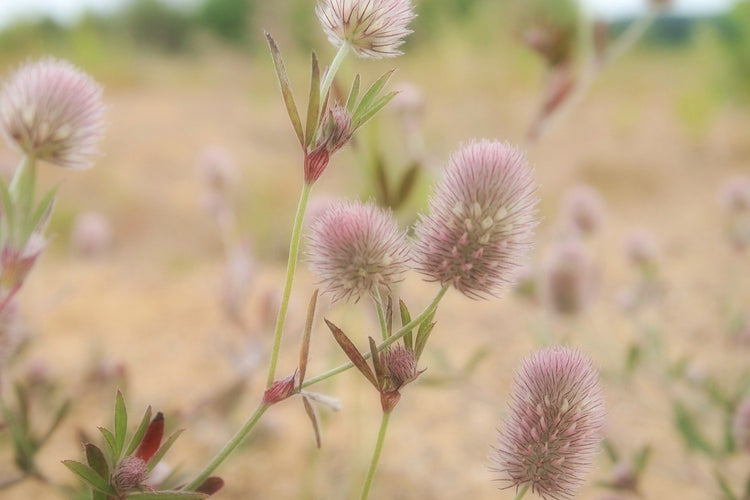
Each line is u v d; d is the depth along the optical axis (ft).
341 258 0.60
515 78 3.32
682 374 1.16
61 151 0.62
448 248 0.59
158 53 6.34
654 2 1.10
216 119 4.33
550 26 1.07
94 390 1.10
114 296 2.01
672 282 1.93
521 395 0.60
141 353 1.61
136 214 3.01
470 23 3.48
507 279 0.59
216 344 1.57
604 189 3.15
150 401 1.35
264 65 4.61
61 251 2.57
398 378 0.59
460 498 1.15
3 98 0.62
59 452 1.14
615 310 1.75
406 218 0.89
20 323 0.73
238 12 6.63
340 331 0.59
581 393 0.60
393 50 0.60
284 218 2.81
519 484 0.60
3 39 4.72
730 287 1.87
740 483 0.95
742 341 1.36
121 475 0.58
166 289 2.09
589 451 0.60
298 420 1.35
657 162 3.39
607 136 3.84
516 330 1.70
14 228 0.61
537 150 3.52
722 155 3.48
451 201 0.59
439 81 3.51
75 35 5.08
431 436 1.31
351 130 0.59
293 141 3.93
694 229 2.50
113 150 3.59
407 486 1.18
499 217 0.59
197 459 1.18
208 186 1.37
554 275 1.10
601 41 1.11
